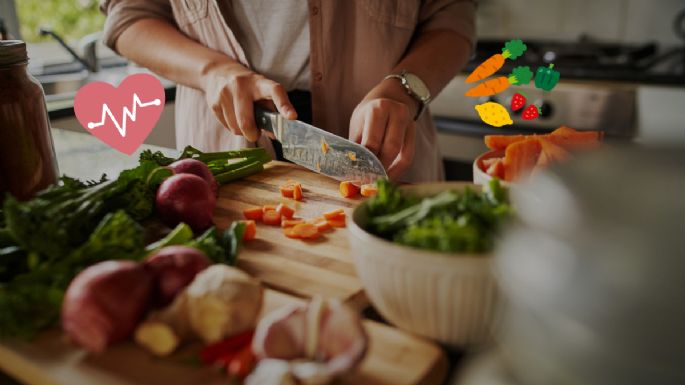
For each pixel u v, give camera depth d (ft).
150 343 1.87
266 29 4.48
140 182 2.85
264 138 4.58
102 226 2.24
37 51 8.49
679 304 0.91
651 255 0.95
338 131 4.69
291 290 2.43
